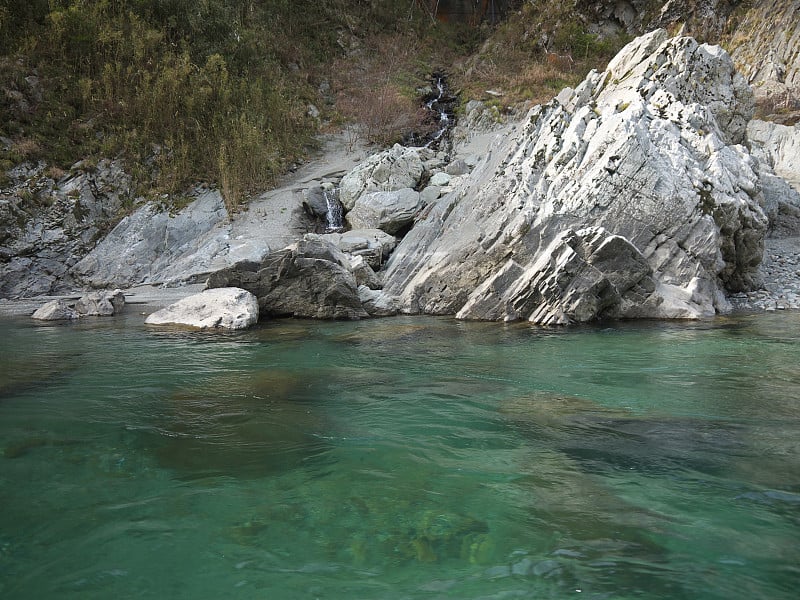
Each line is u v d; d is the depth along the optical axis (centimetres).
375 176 1831
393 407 561
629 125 1141
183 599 266
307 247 1182
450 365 736
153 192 1853
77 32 1997
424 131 2447
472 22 3381
